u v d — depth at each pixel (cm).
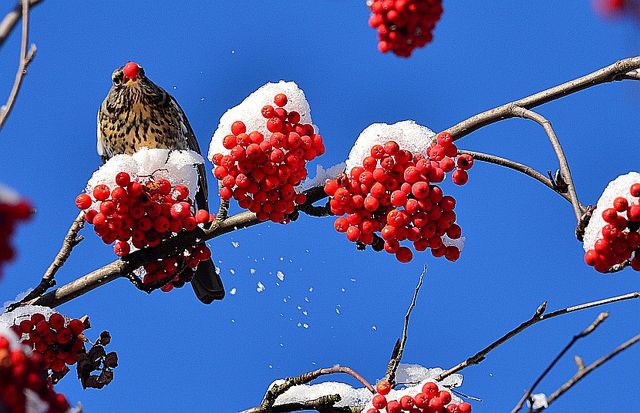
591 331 649
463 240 790
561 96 880
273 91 820
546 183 805
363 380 823
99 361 859
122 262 901
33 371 491
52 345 844
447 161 752
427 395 756
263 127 811
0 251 462
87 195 830
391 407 754
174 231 844
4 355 481
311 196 853
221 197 804
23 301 902
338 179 767
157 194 840
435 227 759
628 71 863
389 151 754
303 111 816
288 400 920
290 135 779
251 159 776
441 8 673
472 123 877
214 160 794
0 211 461
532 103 880
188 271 931
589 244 738
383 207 774
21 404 487
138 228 833
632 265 728
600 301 802
